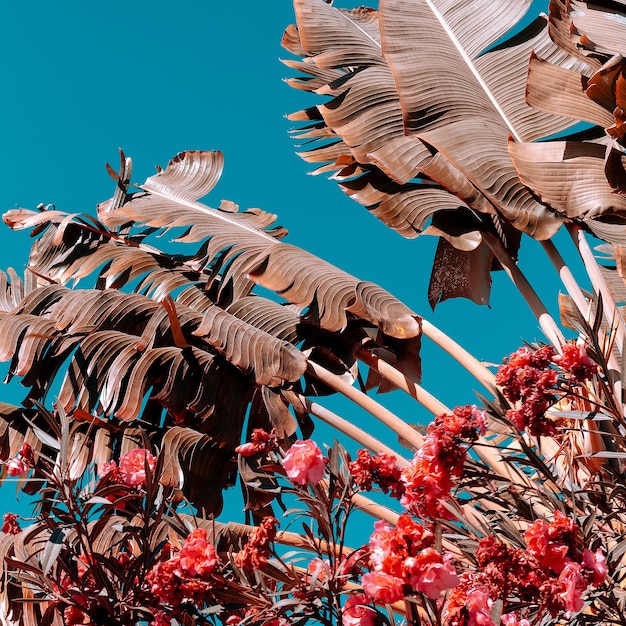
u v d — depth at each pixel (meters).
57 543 2.19
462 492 2.52
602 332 3.50
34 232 5.44
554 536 1.94
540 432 2.35
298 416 4.36
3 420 4.11
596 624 2.20
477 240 4.50
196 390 4.12
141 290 4.85
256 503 3.85
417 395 4.39
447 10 5.42
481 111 4.68
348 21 6.04
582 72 4.79
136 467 2.45
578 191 3.79
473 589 1.87
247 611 2.27
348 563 2.13
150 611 2.30
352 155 5.21
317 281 4.59
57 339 4.40
